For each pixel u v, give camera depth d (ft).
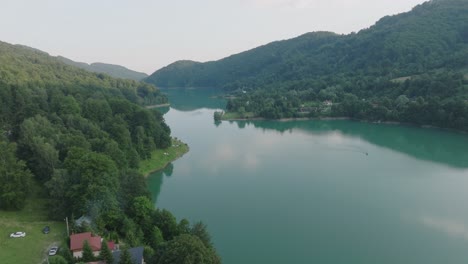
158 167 461.37
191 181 420.36
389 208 346.95
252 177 436.35
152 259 205.77
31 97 451.53
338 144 614.75
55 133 362.53
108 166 279.49
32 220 265.54
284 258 260.62
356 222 318.24
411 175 446.60
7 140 355.77
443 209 344.28
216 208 345.31
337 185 410.11
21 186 283.38
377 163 499.10
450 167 479.41
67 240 230.48
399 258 262.67
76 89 615.98
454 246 279.49
